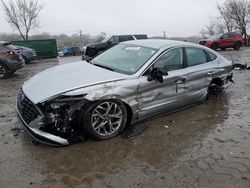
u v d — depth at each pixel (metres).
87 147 4.16
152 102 4.91
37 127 3.97
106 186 3.29
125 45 5.84
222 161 3.86
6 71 10.39
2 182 3.34
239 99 6.76
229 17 43.28
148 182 3.38
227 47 24.41
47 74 4.87
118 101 4.40
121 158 3.90
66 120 4.03
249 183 3.38
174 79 5.19
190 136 4.62
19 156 3.89
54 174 3.51
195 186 3.31
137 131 4.72
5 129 4.78
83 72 4.73
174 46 5.43
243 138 4.58
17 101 4.58
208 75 6.00
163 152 4.09
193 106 6.12
